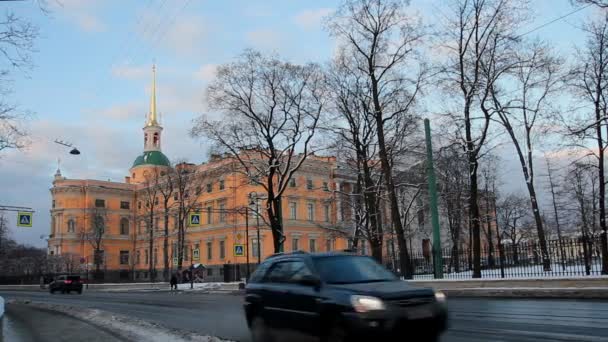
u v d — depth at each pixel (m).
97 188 95.62
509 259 27.16
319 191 76.06
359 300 7.80
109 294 44.91
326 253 9.65
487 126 30.27
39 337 13.64
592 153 29.06
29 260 89.06
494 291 21.95
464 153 31.44
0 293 56.59
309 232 74.12
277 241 41.28
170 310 21.66
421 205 47.66
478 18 30.00
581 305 15.62
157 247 90.75
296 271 9.48
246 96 39.22
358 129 37.25
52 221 96.12
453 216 50.34
